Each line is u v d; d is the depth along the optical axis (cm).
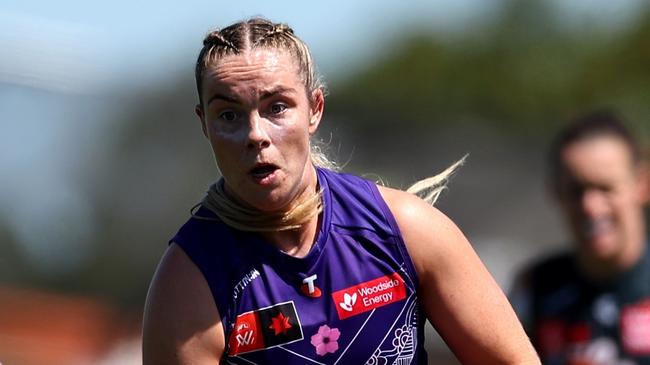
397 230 1411
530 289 2112
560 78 11119
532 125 10819
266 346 1388
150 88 5534
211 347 1377
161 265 1400
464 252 1430
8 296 4650
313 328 1389
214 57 1347
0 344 4288
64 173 5203
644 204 2047
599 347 2047
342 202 1416
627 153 2017
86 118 5347
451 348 1466
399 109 10862
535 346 2111
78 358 4366
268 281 1387
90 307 4731
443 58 11444
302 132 1360
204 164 5259
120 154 5303
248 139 1331
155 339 1388
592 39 11438
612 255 2017
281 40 1356
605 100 10750
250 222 1384
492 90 11150
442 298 1430
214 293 1378
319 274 1391
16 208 5025
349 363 1404
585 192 2012
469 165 6606
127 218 5131
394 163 7194
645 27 11256
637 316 2027
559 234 5475
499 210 5778
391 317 1410
